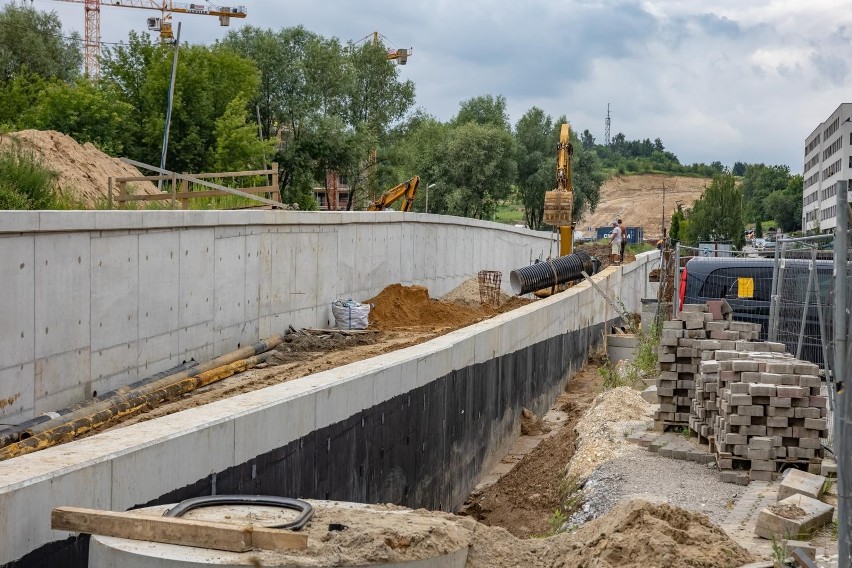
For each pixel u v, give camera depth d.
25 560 6.35
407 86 83.88
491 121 98.56
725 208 85.44
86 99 36.44
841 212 6.59
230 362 17.22
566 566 6.77
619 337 30.17
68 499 6.72
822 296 15.49
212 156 41.28
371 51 81.31
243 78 45.72
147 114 42.12
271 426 9.49
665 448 12.86
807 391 11.22
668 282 26.45
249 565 5.52
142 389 14.27
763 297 19.11
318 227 22.27
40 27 59.41
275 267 20.06
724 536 7.30
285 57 63.50
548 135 98.50
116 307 14.30
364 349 19.38
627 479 11.70
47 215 12.40
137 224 14.59
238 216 18.08
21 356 12.10
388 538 6.00
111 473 7.15
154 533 5.78
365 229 25.45
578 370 28.73
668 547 6.71
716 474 11.88
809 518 8.90
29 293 12.24
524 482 15.46
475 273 38.03
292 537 5.71
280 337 20.02
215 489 8.57
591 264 33.41
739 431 11.46
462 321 27.12
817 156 124.31
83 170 24.16
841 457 6.46
